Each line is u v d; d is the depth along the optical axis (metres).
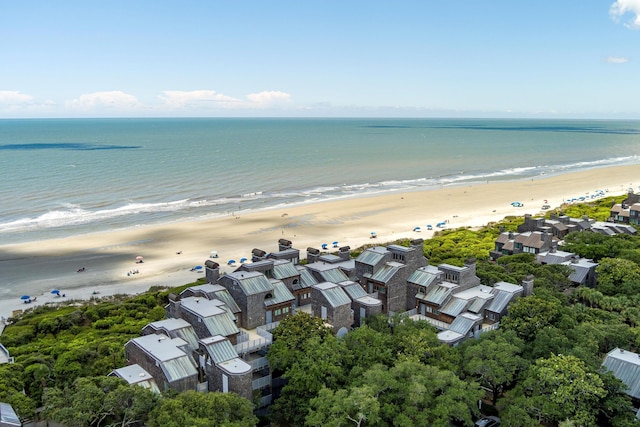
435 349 69.38
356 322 84.06
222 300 79.19
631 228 148.12
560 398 59.69
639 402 63.59
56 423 62.53
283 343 68.38
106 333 98.06
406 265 90.94
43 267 152.00
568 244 129.38
